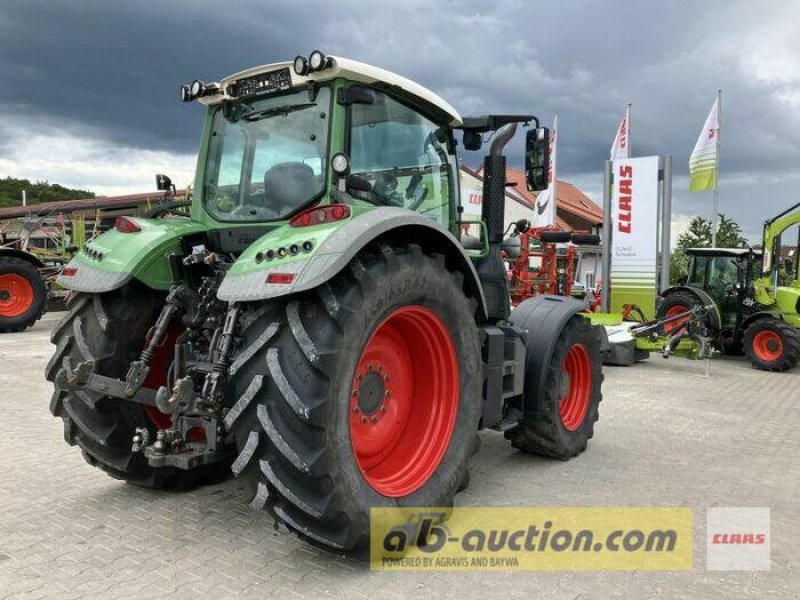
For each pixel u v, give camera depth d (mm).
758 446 5207
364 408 3131
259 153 3564
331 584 2779
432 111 3922
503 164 4215
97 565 2910
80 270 3572
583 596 2752
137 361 3223
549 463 4609
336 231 2730
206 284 3330
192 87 3664
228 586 2734
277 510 2721
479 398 3502
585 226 35062
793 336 9961
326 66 3129
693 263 12344
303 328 2645
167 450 2982
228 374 2822
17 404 6094
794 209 10742
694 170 16250
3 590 2672
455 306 3309
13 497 3734
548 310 4547
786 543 3316
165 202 4203
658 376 9203
